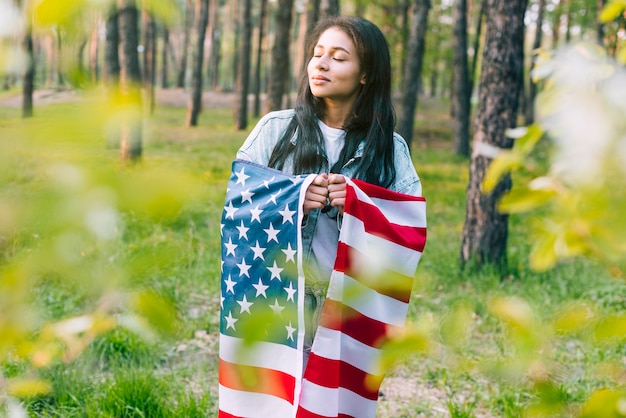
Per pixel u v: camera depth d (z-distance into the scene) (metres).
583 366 4.18
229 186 2.29
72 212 0.46
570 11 19.30
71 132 0.42
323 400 2.11
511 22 6.82
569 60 0.83
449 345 0.80
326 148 2.41
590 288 6.01
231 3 50.00
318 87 2.35
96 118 0.42
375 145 2.39
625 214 0.72
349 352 2.17
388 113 2.44
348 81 2.35
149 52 26.09
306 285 2.34
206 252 6.44
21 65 0.45
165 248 0.64
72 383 3.58
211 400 3.79
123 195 0.46
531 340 0.82
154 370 4.13
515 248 8.25
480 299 5.82
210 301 5.49
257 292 2.17
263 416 2.15
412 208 2.27
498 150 0.83
